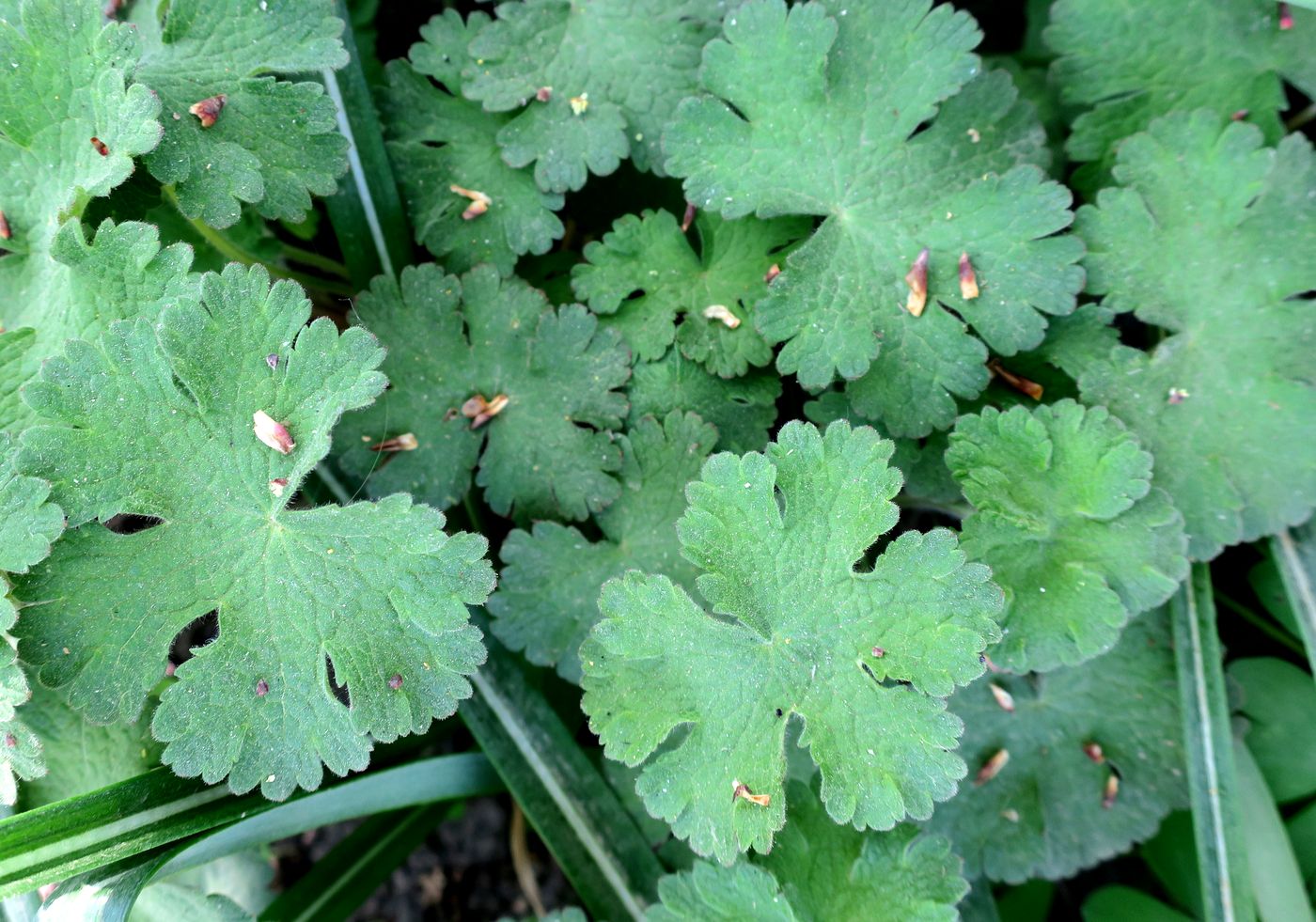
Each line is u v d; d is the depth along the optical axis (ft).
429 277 0.80
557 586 0.79
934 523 0.84
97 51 0.71
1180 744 0.81
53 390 0.68
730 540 0.71
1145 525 0.75
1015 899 0.87
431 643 0.69
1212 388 0.78
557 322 0.80
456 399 0.80
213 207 0.73
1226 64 0.82
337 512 0.70
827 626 0.70
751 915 0.73
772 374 0.81
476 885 0.93
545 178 0.81
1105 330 0.80
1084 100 0.83
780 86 0.78
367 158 0.82
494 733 0.80
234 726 0.69
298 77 0.80
